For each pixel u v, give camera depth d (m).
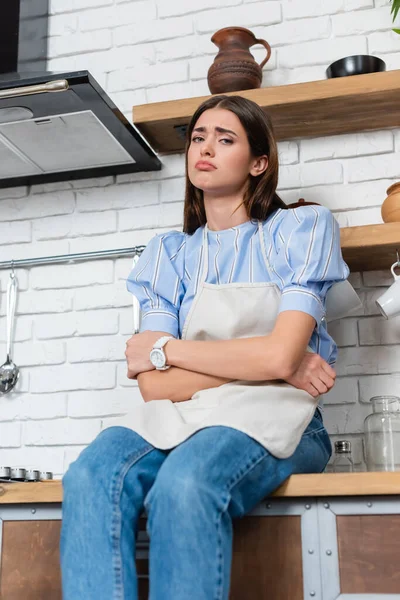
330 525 1.39
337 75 2.04
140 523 1.47
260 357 1.44
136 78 2.36
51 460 2.12
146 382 1.54
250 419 1.36
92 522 1.26
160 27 2.39
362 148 2.16
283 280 1.56
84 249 2.26
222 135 1.69
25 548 1.54
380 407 1.82
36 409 2.17
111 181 2.30
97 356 2.18
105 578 1.22
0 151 2.12
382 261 2.00
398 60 2.21
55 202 2.32
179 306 1.67
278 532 1.41
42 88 1.81
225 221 1.71
